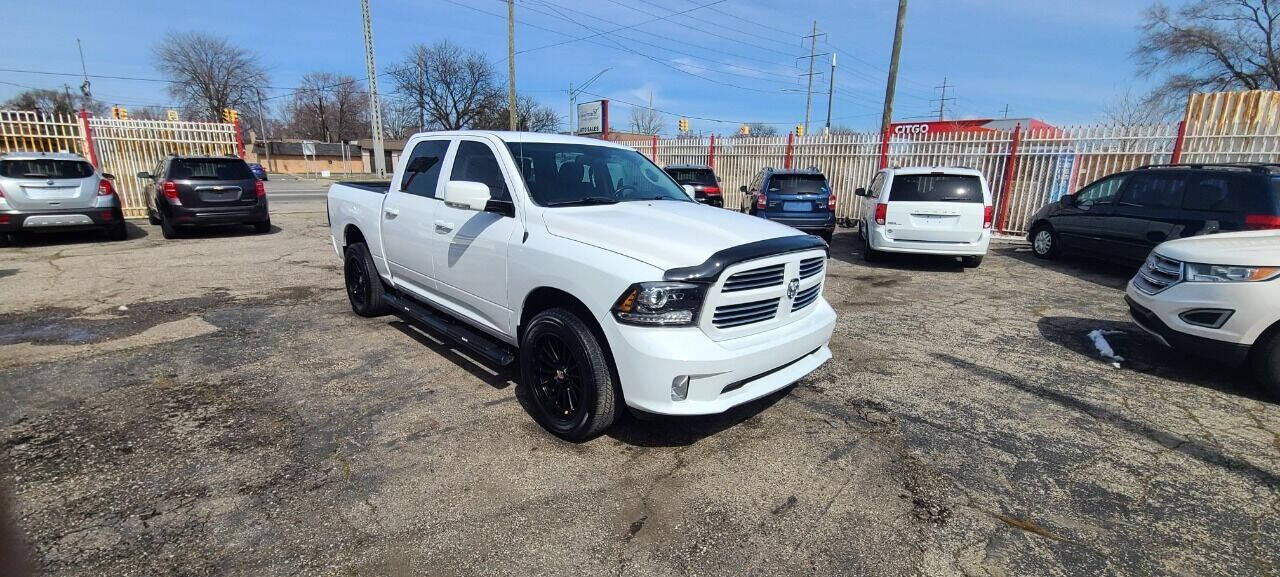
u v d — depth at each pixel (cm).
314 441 331
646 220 347
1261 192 682
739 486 296
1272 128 1035
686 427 358
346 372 434
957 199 850
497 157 398
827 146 1583
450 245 419
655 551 247
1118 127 1138
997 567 242
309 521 261
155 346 485
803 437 349
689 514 273
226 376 423
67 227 967
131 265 834
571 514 270
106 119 1391
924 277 838
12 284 703
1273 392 403
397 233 485
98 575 224
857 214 1539
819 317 371
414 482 293
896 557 246
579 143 449
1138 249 807
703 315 297
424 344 498
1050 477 310
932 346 522
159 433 336
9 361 446
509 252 363
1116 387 432
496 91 5800
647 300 290
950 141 1357
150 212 1320
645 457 322
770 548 250
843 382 435
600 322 305
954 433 357
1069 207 945
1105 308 661
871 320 605
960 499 289
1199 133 1072
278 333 524
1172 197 771
